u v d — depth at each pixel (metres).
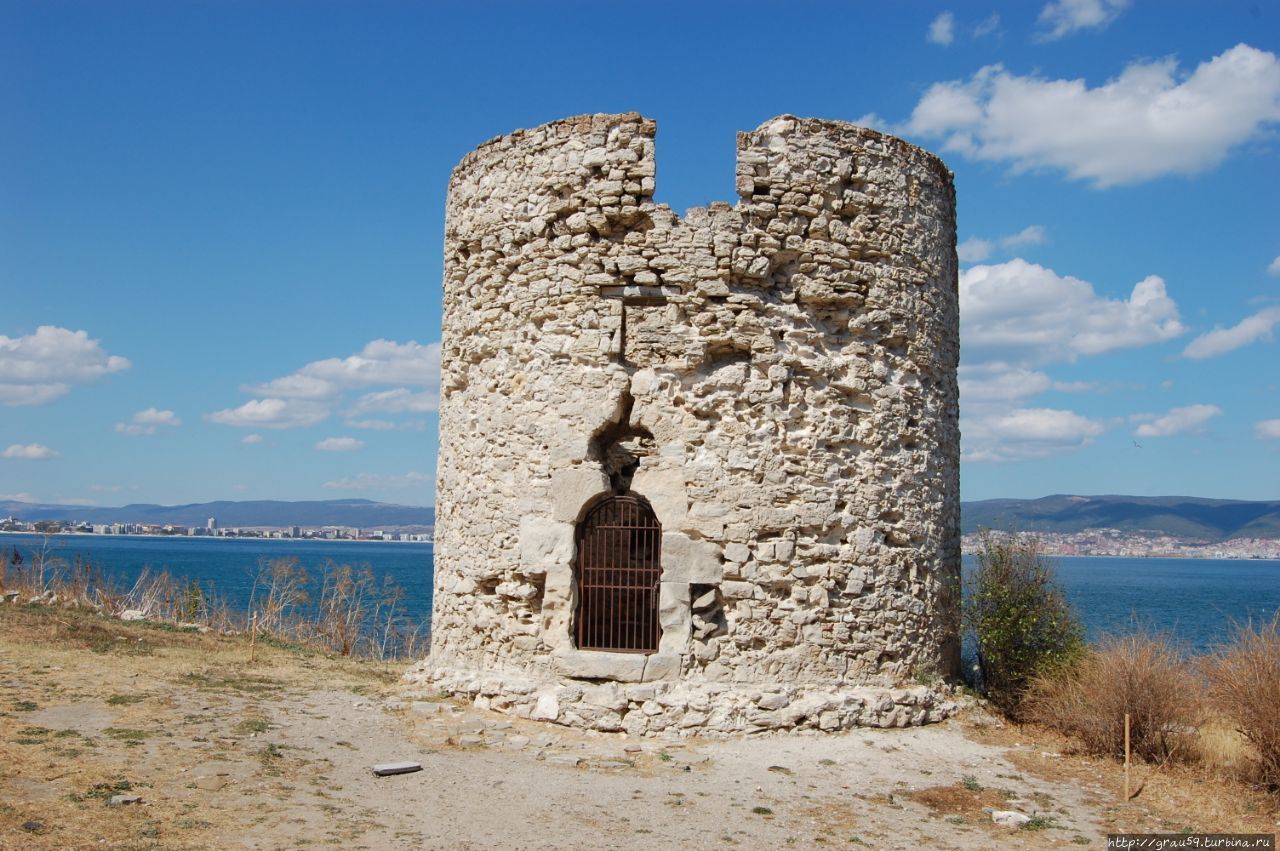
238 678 14.84
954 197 15.89
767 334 13.27
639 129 13.46
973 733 13.18
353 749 11.21
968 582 15.55
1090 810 10.41
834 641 13.05
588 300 13.48
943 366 14.96
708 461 13.02
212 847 7.81
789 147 13.49
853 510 13.41
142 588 31.67
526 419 13.80
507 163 14.43
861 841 9.08
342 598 30.70
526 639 13.41
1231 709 11.84
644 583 13.66
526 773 10.66
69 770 9.38
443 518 15.52
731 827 9.22
